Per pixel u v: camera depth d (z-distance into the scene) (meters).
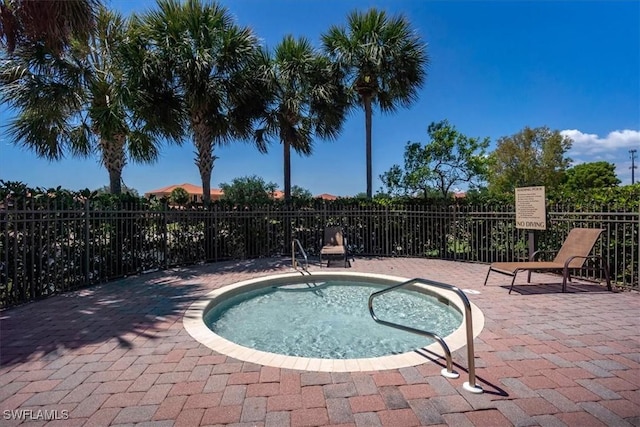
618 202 5.93
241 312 5.34
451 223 9.14
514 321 4.02
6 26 5.30
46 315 4.43
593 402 2.34
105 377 2.74
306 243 10.41
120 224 7.06
